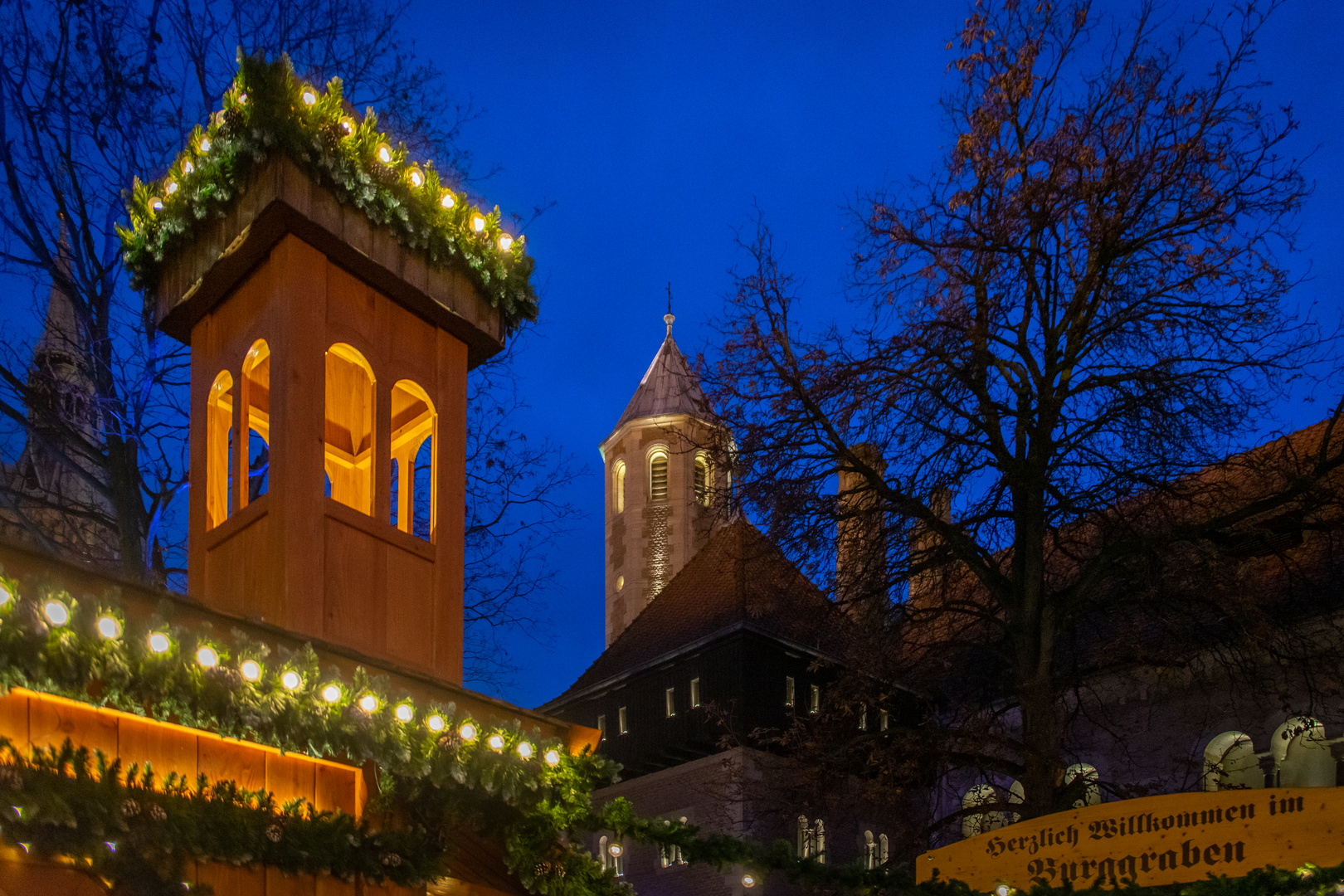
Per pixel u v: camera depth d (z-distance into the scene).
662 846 6.86
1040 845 6.38
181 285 7.00
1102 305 19.31
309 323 6.45
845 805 20.30
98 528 12.91
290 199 6.34
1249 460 18.38
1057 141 19.05
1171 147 18.59
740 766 22.55
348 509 6.43
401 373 6.95
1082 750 24.30
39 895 4.36
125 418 12.20
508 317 7.62
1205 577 17.50
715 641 32.44
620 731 34.47
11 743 4.41
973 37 19.59
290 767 5.46
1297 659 18.62
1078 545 19.66
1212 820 5.89
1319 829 5.64
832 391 18.78
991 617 19.53
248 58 6.48
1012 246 18.59
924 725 19.09
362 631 6.34
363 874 5.30
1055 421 18.59
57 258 12.48
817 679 33.03
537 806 6.09
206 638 4.66
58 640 4.17
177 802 4.68
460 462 7.17
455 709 5.67
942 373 18.45
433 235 7.04
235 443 6.63
